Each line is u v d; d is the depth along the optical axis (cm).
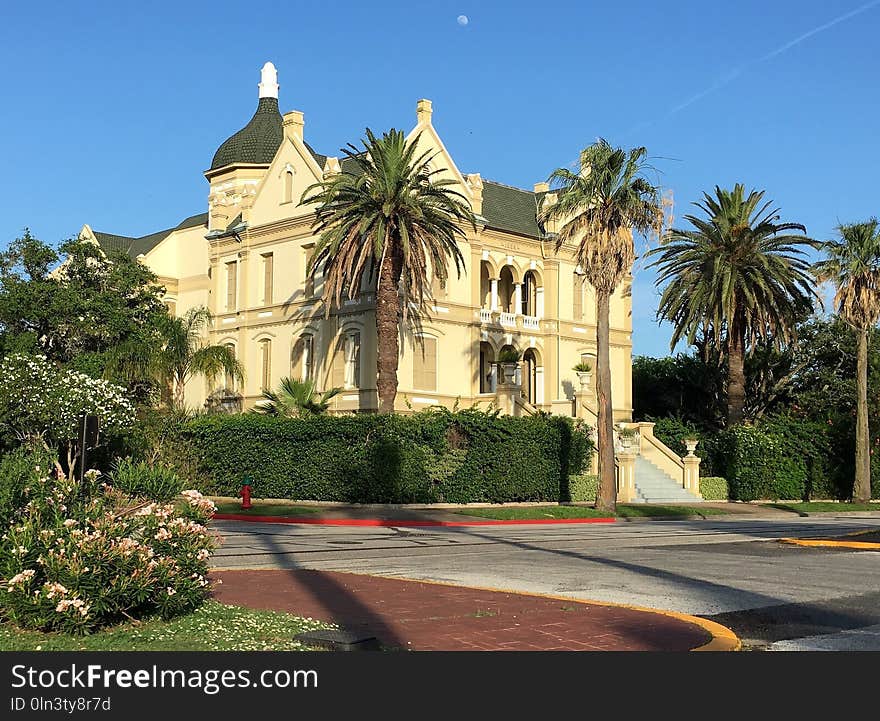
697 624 1138
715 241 4869
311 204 5078
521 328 5300
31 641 948
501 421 4066
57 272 5241
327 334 4925
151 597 1065
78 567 980
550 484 4241
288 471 4050
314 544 2345
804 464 5188
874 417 5525
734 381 5019
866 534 2770
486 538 2642
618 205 3838
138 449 4166
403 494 3772
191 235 6031
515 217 5512
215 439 4297
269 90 6272
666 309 5059
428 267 4853
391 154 4038
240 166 5953
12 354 4112
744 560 1988
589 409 4859
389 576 1659
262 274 5375
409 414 4028
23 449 1368
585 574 1712
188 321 5388
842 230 5044
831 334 6325
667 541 2556
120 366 4681
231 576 1580
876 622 1215
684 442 5153
